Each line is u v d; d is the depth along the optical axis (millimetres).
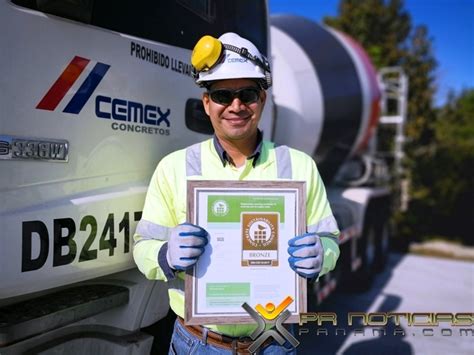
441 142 11688
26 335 1424
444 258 8406
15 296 1459
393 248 9180
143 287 1870
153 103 1959
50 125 1495
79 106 1598
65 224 1526
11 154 1370
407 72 11875
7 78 1365
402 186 9750
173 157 1665
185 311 1480
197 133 2283
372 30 12180
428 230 10773
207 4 2361
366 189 5805
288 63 4254
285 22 4680
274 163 1667
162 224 1617
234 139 1610
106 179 1723
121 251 1763
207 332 1623
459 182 10867
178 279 1669
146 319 1908
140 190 1863
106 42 1708
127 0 1835
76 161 1589
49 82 1488
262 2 2965
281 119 4094
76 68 1584
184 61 2174
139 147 1882
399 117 8180
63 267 1523
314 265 1450
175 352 1716
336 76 4602
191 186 1472
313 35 4715
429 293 5867
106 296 1734
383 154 8055
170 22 2082
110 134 1731
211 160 1644
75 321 1589
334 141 4785
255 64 1585
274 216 1505
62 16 1539
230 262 1496
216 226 1488
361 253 5574
